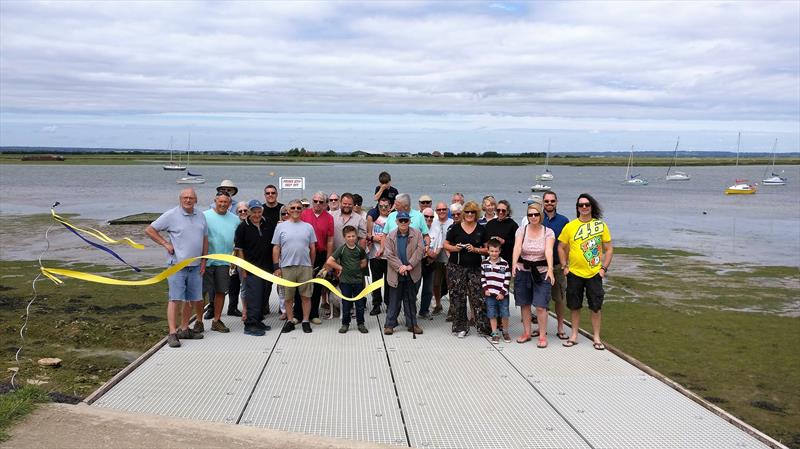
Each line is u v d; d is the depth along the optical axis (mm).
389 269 8484
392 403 5969
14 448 4512
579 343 8219
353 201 9414
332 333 8562
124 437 4797
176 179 89562
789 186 91750
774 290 15375
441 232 9695
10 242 22234
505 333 8266
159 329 10828
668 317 12523
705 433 5387
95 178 89375
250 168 166875
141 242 22641
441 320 9477
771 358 9930
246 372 6789
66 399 5742
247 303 8406
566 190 74938
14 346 9703
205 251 7996
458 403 5996
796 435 7180
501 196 61312
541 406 5945
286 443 4852
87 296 13398
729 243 24859
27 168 130875
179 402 5848
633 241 25531
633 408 5930
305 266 8500
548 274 7875
